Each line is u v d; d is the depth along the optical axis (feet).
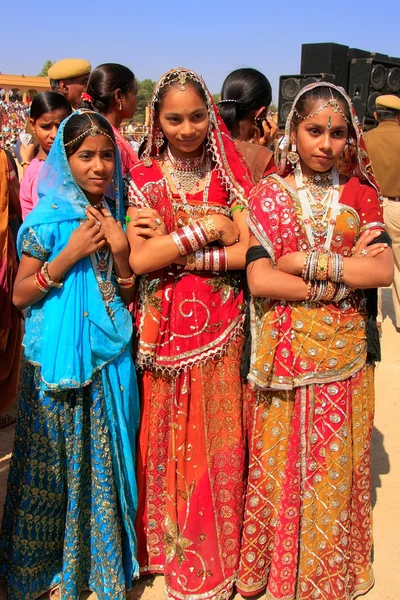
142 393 8.16
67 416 7.45
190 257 7.50
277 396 7.61
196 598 8.00
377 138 18.95
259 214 7.25
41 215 7.22
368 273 6.86
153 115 7.54
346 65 23.94
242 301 8.07
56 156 7.21
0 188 11.54
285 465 7.69
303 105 6.77
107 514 7.64
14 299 7.49
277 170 7.43
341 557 7.79
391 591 8.58
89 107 11.05
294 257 6.99
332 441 7.47
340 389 7.43
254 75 10.44
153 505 8.36
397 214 18.84
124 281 7.72
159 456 8.18
